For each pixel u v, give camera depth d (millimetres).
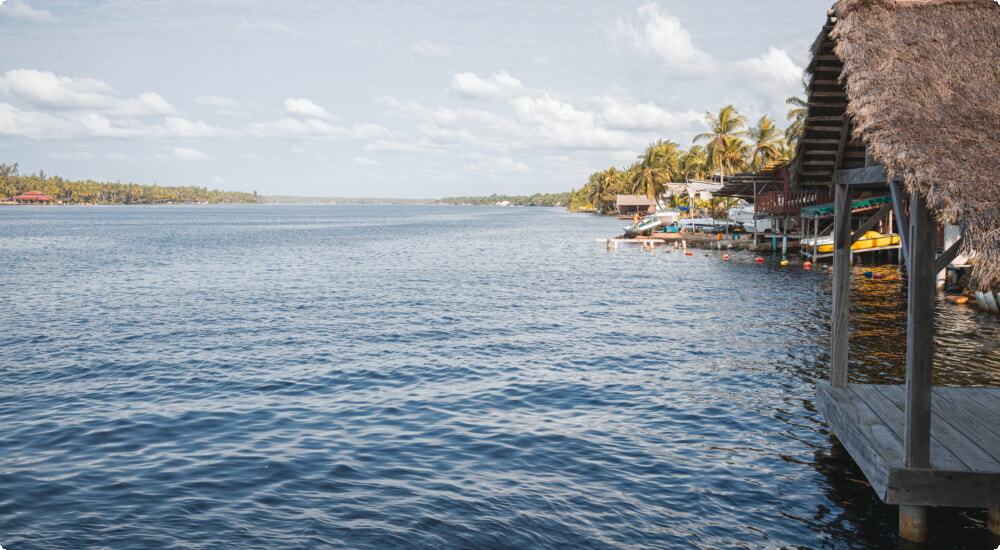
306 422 12867
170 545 8203
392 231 105750
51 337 21062
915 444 7684
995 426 9289
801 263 46281
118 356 18422
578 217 178375
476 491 9789
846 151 12578
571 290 33438
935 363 17172
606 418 13195
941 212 7105
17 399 14305
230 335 21500
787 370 16844
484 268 45250
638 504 9406
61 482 10000
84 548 8125
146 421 12836
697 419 13086
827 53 11102
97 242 72562
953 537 8281
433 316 25375
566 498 9586
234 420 12953
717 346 19844
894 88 8789
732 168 89000
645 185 122500
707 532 8617
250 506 9258
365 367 17266
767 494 9727
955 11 9930
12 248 62500
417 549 8148
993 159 7590
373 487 9906
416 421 12977
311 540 8344
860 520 8914
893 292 31438
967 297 26969
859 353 18656
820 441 11836
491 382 15867
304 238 84188
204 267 45312
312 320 24391
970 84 9039
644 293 32219
